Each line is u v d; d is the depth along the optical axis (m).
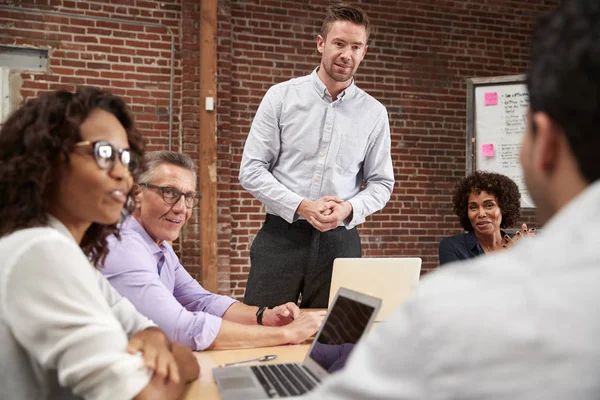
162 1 4.76
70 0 4.50
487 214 2.43
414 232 5.55
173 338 1.46
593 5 0.45
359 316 1.12
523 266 0.42
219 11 4.89
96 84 4.58
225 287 4.89
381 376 0.42
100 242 1.20
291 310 1.69
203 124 4.75
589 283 0.39
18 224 0.94
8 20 4.33
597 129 0.44
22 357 0.90
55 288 0.89
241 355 1.41
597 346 0.37
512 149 4.48
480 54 5.76
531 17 5.91
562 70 0.45
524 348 0.37
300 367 1.23
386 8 5.43
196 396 1.08
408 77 5.52
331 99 2.35
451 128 5.68
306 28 5.20
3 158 0.96
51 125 0.96
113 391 0.90
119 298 1.23
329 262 2.28
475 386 0.38
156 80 4.76
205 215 4.73
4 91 4.33
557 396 0.36
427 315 0.41
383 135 2.45
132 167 1.10
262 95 5.09
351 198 2.40
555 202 0.49
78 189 0.98
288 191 2.21
